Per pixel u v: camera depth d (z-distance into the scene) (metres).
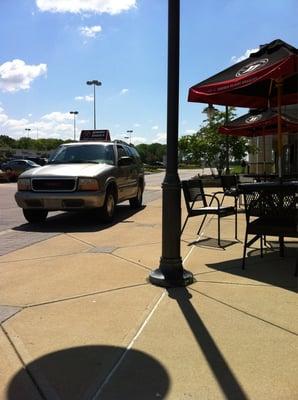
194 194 8.56
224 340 3.96
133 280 5.67
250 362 3.58
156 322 4.36
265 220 6.30
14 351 3.80
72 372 3.46
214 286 5.39
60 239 8.51
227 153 27.39
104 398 3.13
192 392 3.19
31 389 3.24
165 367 3.52
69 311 4.67
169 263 5.47
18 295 5.18
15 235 9.08
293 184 6.18
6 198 18.66
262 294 5.09
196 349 3.81
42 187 10.20
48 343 3.95
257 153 29.28
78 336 4.08
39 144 130.38
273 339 3.97
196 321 4.37
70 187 10.07
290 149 23.73
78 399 3.12
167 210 5.49
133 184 12.82
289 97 9.17
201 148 30.11
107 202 10.51
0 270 6.25
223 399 3.10
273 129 14.53
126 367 3.53
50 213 12.73
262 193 6.20
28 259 6.87
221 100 8.52
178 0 5.28
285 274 5.86
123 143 13.17
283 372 3.42
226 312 4.58
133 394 3.17
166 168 5.54
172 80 5.34
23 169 37.03
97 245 7.84
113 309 4.71
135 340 3.99
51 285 5.53
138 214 12.28
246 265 6.32
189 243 7.87
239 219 10.73
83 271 6.13
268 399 3.09
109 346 3.88
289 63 5.53
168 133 5.47
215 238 8.33
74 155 11.65
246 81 5.89
